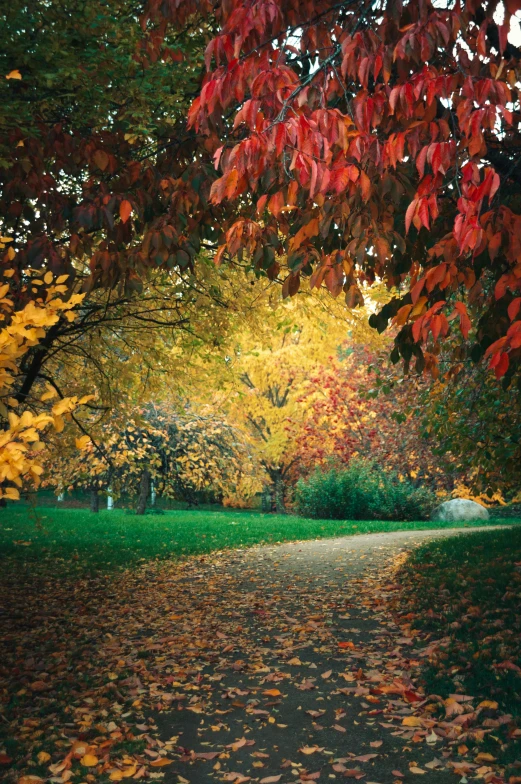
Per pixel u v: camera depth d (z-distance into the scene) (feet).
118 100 18.94
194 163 15.80
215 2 14.48
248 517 66.13
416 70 12.25
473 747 11.59
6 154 16.63
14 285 16.79
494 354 9.02
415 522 58.59
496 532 37.78
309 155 9.14
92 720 13.67
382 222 12.80
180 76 17.66
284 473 88.58
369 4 11.10
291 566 33.17
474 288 12.32
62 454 29.84
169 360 31.91
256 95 9.70
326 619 21.72
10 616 24.16
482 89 9.03
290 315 32.73
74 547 42.24
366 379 68.39
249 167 10.24
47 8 17.04
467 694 13.87
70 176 22.21
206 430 66.08
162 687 15.81
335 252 11.94
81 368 32.50
